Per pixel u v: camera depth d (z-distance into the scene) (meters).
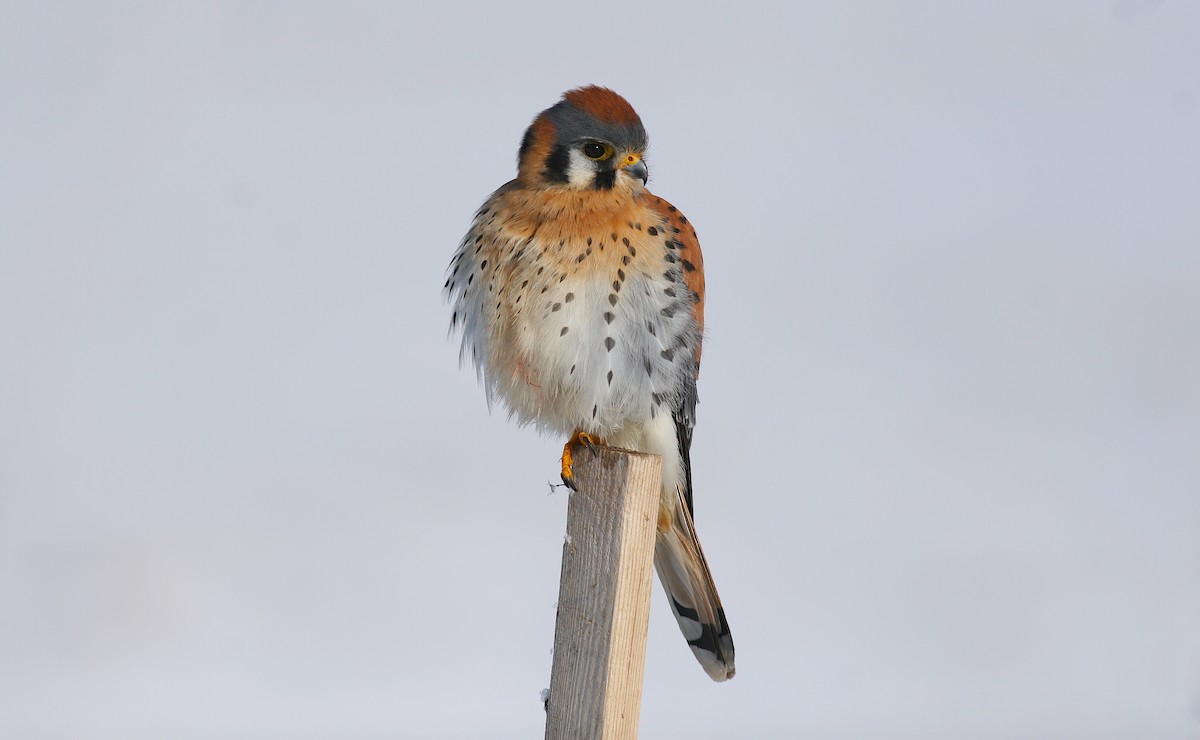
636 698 5.89
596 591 5.85
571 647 5.91
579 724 5.85
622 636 5.80
